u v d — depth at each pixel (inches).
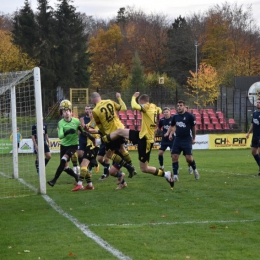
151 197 1008.9
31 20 5098.4
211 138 2888.8
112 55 6594.5
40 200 995.3
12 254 602.9
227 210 866.1
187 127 1254.9
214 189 1113.4
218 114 3410.4
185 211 859.4
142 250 613.0
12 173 1526.8
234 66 5452.8
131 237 677.3
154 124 1026.7
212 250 613.3
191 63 6264.8
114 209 880.3
